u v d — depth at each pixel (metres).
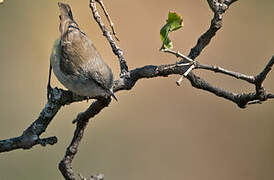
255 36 15.88
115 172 12.77
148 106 14.40
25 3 15.16
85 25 15.54
